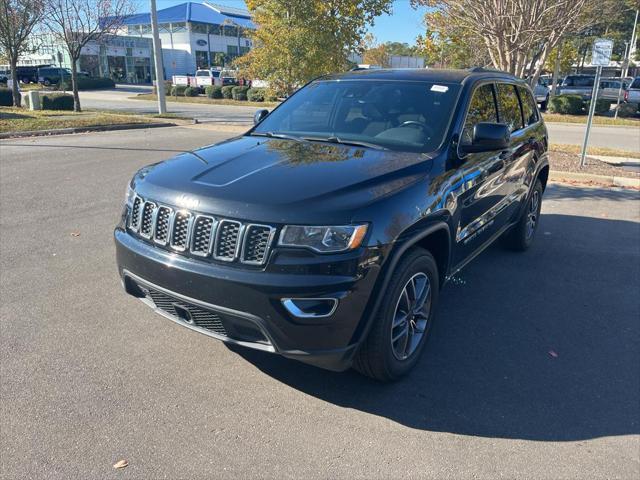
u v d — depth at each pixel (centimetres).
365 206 292
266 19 1811
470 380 354
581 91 3331
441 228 350
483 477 267
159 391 329
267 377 349
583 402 332
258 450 282
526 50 1092
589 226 726
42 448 278
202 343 387
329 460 276
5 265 520
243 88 3594
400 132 399
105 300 450
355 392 336
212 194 297
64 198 780
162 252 308
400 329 338
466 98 419
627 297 493
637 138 1836
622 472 273
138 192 332
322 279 277
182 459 273
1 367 348
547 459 281
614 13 1168
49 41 3319
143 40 6756
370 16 1866
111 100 3572
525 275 543
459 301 478
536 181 595
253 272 280
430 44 2097
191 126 1888
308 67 1734
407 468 272
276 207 282
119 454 275
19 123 1614
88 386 332
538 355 388
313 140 409
